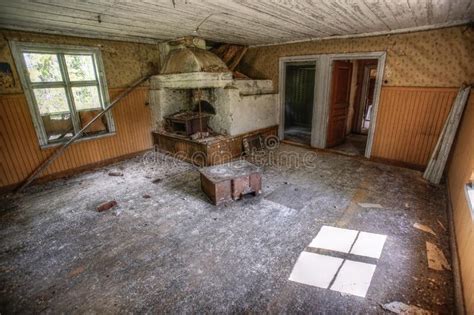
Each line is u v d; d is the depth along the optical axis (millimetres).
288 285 2100
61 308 1956
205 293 2045
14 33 3754
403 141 4664
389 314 1828
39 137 4234
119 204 3551
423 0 2650
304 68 7953
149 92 5703
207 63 4746
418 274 2178
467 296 1689
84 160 4844
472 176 2412
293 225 2949
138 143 5719
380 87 4742
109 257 2496
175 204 3516
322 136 5875
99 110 4984
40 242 2750
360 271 2227
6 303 2008
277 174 4520
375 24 3947
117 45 4980
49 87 4266
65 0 2551
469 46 3709
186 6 2834
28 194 3908
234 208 3365
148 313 1888
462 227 2250
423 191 3738
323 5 2854
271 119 6391
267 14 3244
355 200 3506
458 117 3738
